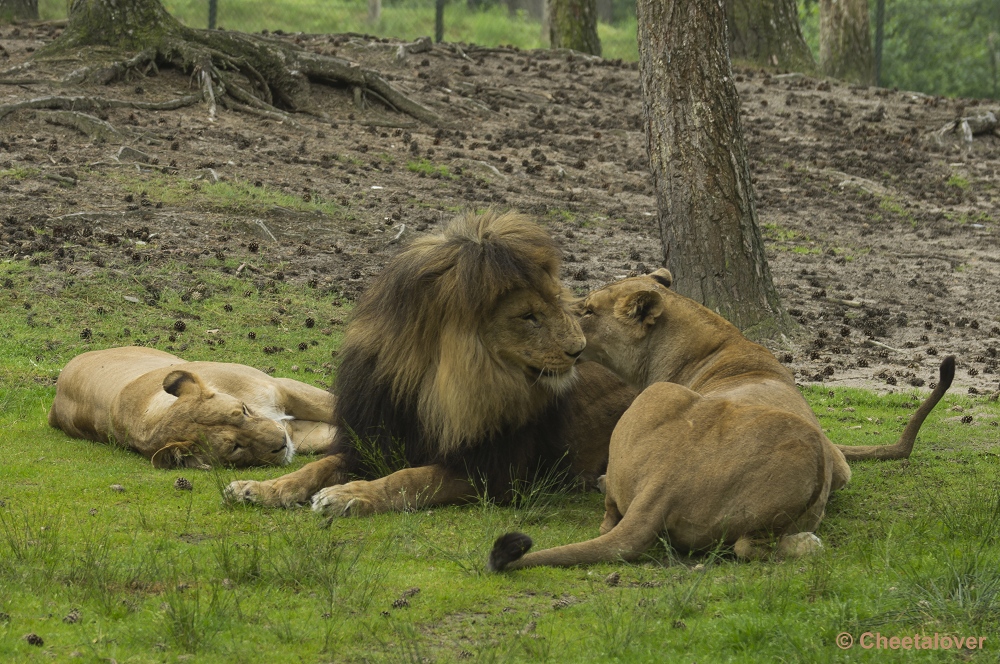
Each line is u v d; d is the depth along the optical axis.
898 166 29.48
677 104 16.16
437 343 8.77
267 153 22.61
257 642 6.09
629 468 8.00
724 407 7.98
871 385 15.05
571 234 21.42
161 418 10.20
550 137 27.80
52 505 8.64
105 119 22.28
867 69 41.50
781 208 25.59
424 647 6.10
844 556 7.59
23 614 6.24
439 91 29.28
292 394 11.34
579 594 7.03
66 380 11.56
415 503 8.80
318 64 26.42
